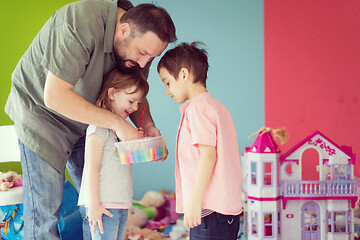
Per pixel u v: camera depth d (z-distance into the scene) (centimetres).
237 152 153
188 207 141
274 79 329
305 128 320
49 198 165
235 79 332
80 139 181
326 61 312
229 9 330
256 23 330
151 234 265
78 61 143
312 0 316
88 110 144
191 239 151
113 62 160
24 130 162
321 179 229
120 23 151
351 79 301
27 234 166
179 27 330
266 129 227
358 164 296
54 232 167
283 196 227
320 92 315
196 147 148
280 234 228
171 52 158
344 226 236
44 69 158
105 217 150
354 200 226
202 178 141
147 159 151
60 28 145
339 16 305
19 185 244
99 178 151
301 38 320
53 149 164
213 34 331
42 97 161
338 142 307
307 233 228
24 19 293
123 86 157
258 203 223
